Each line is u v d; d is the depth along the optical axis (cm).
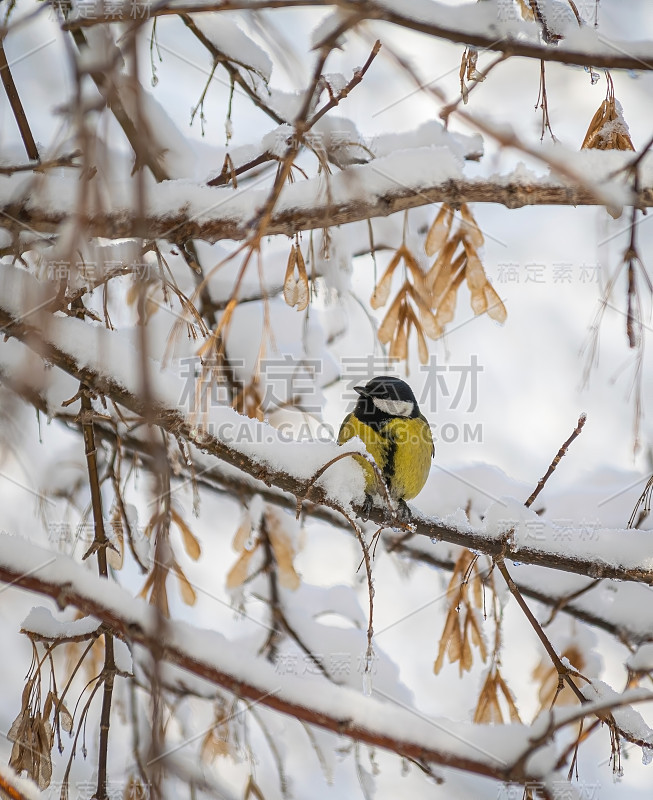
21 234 600
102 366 568
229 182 722
